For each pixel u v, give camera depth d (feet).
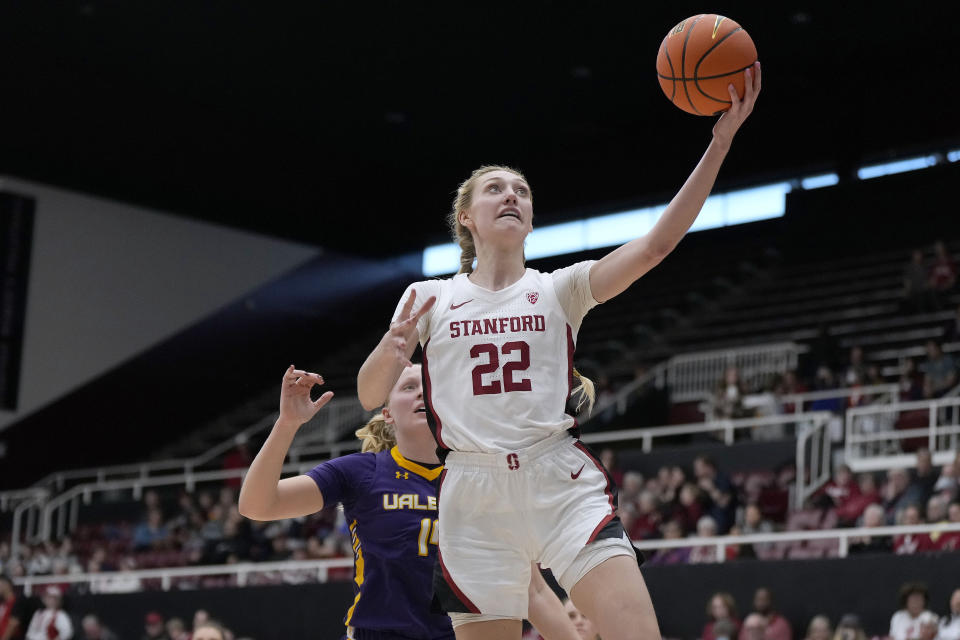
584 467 13.15
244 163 100.83
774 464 58.39
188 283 99.30
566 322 13.46
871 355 72.02
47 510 80.89
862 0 79.30
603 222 104.42
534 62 87.51
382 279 112.27
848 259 90.27
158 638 54.29
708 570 44.65
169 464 84.17
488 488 13.08
